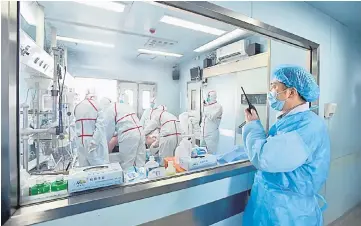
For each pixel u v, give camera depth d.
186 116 3.44
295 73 1.19
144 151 2.12
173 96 4.98
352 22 2.37
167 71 4.96
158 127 2.54
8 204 0.77
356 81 2.71
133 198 1.00
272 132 1.30
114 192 0.98
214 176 1.32
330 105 2.08
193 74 4.27
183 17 2.44
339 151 2.39
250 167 1.50
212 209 1.33
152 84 4.80
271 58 2.22
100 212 0.92
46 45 2.48
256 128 1.26
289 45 1.88
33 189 0.89
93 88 2.02
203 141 3.23
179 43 3.55
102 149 1.83
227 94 3.40
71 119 2.02
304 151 1.04
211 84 3.79
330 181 2.24
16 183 0.81
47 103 1.80
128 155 2.00
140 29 2.89
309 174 1.13
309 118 1.15
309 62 1.99
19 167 0.83
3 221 0.75
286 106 1.25
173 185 1.14
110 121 2.03
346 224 2.34
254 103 2.81
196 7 1.13
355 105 2.70
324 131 1.17
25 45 1.26
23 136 1.25
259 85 2.75
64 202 0.86
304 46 1.87
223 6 1.27
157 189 1.08
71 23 2.67
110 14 2.41
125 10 2.30
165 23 2.66
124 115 2.08
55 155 1.76
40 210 0.80
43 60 1.63
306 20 1.91
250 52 2.91
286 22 1.72
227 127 3.36
